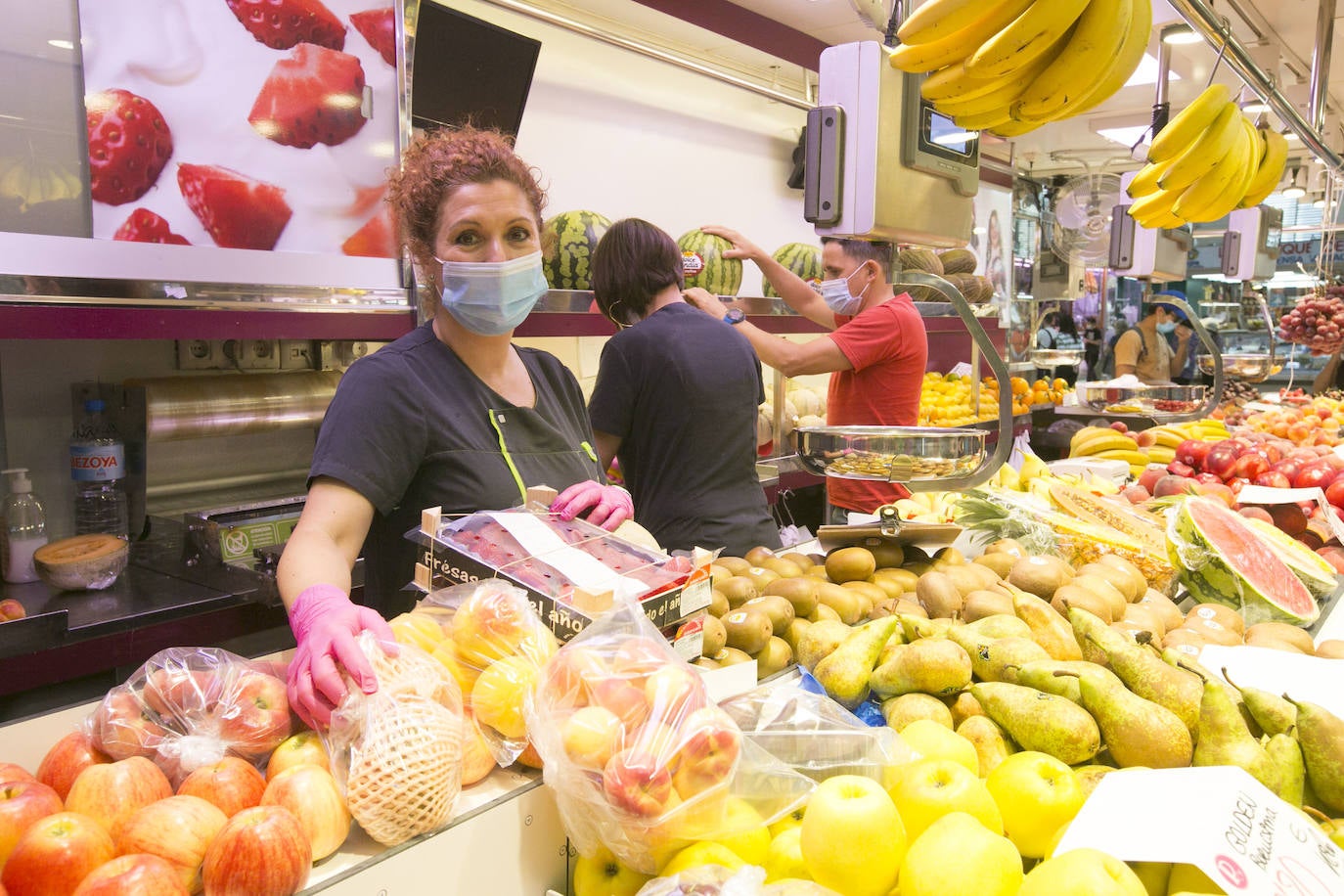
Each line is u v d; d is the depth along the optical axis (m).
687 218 4.57
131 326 1.93
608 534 1.21
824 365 2.83
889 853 0.81
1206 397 5.26
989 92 2.14
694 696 0.87
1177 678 1.14
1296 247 9.84
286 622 2.20
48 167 1.80
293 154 2.14
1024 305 7.68
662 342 2.21
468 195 1.45
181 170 1.97
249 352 2.77
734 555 2.22
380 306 2.32
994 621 1.30
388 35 2.29
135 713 0.86
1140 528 2.16
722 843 0.86
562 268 3.08
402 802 0.79
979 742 1.10
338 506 1.36
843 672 1.21
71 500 2.52
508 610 0.97
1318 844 0.87
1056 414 5.47
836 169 2.26
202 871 0.72
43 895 0.68
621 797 0.81
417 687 0.87
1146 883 0.83
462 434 1.49
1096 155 7.59
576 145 4.00
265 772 0.88
